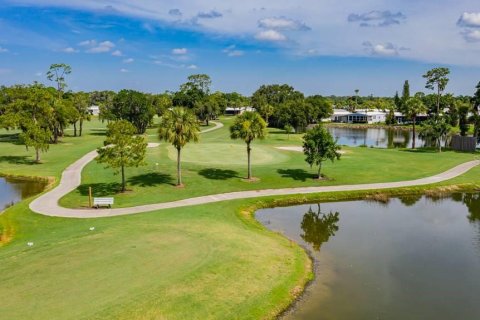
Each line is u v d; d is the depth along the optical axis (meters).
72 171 62.81
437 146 102.19
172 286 23.94
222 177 57.84
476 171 64.69
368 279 27.66
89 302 21.83
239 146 90.31
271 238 34.75
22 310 20.88
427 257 31.94
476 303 24.61
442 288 26.56
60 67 131.50
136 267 26.28
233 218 39.88
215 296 23.47
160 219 38.00
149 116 127.75
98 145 94.00
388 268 29.64
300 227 39.50
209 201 45.88
